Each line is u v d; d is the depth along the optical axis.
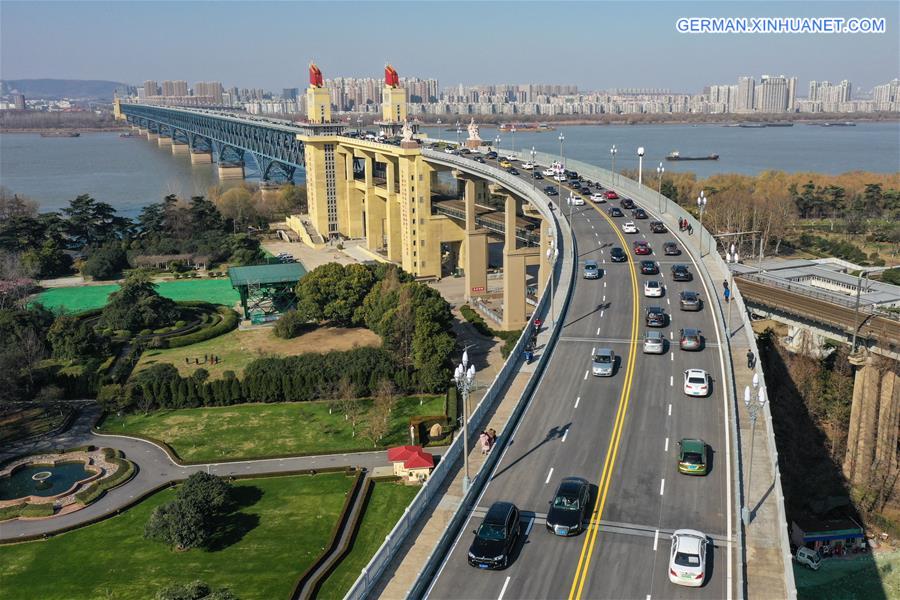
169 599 48.09
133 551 64.75
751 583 39.53
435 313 104.62
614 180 143.25
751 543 42.69
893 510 73.94
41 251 176.12
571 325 77.25
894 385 77.31
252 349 120.06
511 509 44.19
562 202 129.12
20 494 75.69
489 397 60.16
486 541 42.06
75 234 193.25
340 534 66.25
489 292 150.25
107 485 75.56
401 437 85.56
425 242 161.75
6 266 159.50
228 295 155.75
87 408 97.62
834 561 67.06
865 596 62.16
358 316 124.38
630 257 99.00
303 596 57.28
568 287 86.81
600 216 120.69
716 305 79.88
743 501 46.16
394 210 173.38
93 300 154.75
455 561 42.44
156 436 88.06
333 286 125.25
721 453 52.31
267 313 136.75
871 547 68.94
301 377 96.81
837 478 78.81
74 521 69.81
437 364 96.25
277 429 89.12
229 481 76.44
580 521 44.12
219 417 93.31
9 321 111.44
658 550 42.53
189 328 129.62
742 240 158.62
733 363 66.75
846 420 88.12
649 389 62.50
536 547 43.31
